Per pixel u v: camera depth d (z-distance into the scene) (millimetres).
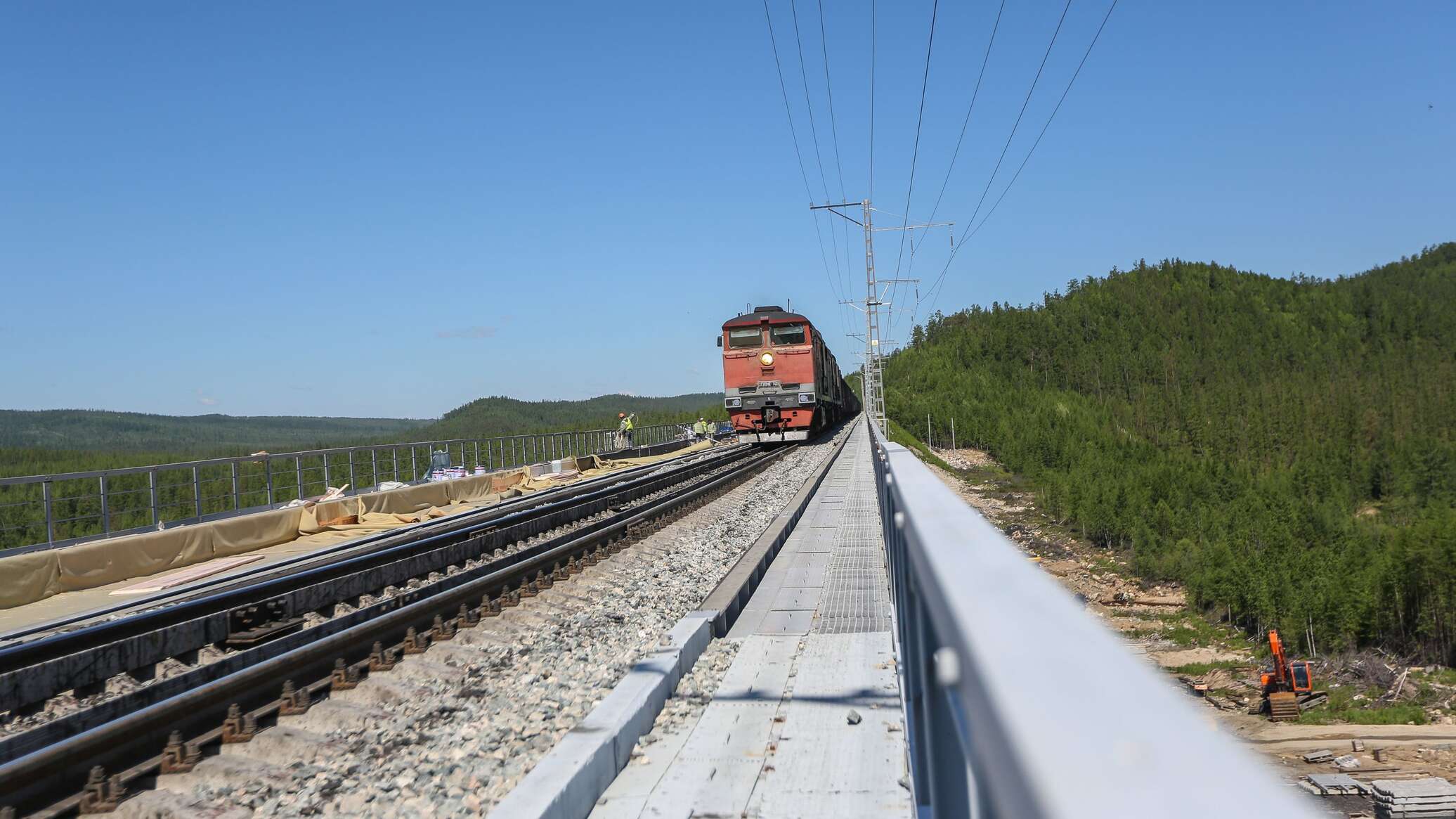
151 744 5008
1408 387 193375
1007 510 79125
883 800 4156
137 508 16328
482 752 5059
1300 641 45500
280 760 5086
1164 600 52094
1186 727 611
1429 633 44406
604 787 4422
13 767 4238
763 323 36000
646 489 21750
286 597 8070
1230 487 95688
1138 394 194375
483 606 8758
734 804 4199
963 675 1062
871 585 9812
